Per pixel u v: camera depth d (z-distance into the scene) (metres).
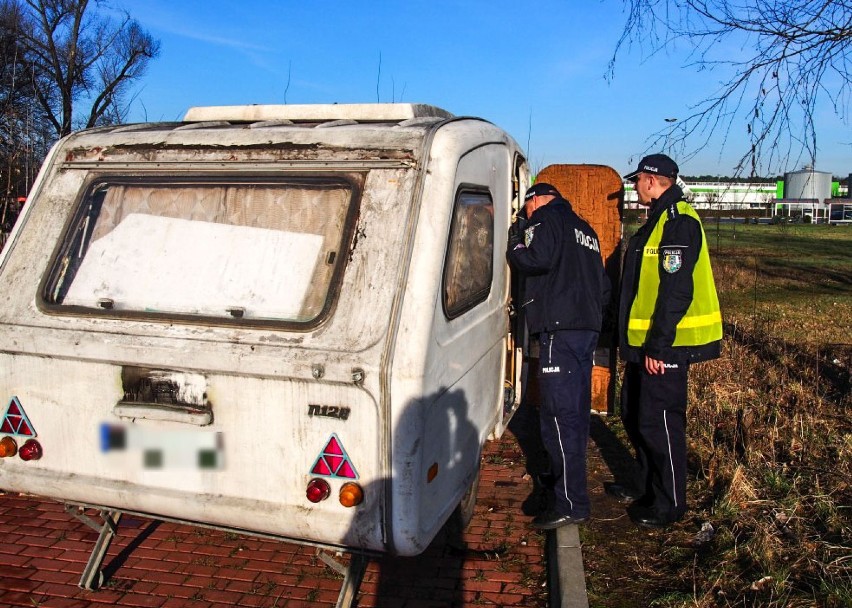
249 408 2.77
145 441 2.92
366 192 2.90
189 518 2.93
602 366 5.82
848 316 11.67
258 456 2.78
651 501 4.39
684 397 4.09
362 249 2.80
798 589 3.32
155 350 2.84
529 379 5.81
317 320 2.74
